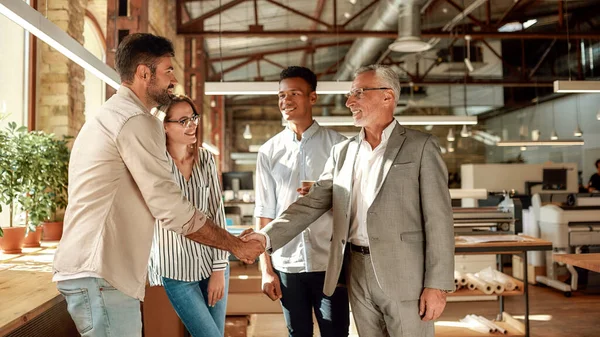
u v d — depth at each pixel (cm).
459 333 409
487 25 1030
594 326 492
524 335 407
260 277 390
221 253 229
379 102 200
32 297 199
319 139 250
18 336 203
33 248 351
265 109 2064
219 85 556
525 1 1077
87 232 155
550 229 673
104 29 672
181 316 220
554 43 1380
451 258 187
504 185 987
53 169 344
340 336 239
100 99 670
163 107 214
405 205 192
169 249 214
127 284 158
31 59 468
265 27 1218
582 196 727
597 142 1346
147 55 169
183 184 216
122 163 158
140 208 162
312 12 1102
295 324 245
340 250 204
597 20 1166
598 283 684
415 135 198
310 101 250
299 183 248
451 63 1281
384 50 1368
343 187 206
